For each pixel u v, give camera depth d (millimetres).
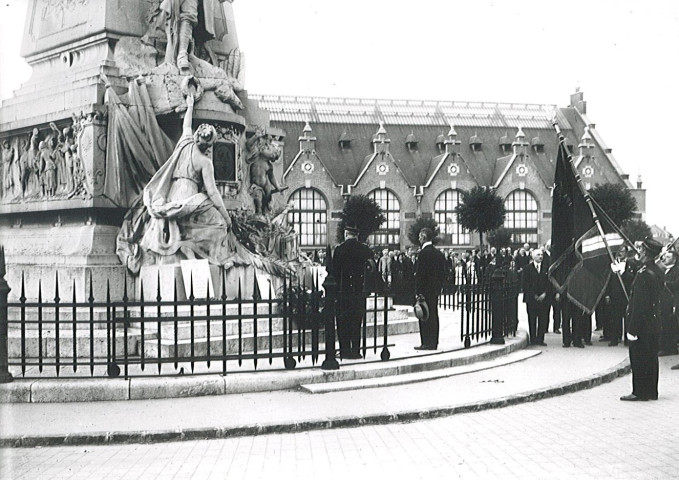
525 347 14664
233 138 14953
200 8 15133
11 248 14680
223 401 9016
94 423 7883
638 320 9680
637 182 77000
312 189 68062
